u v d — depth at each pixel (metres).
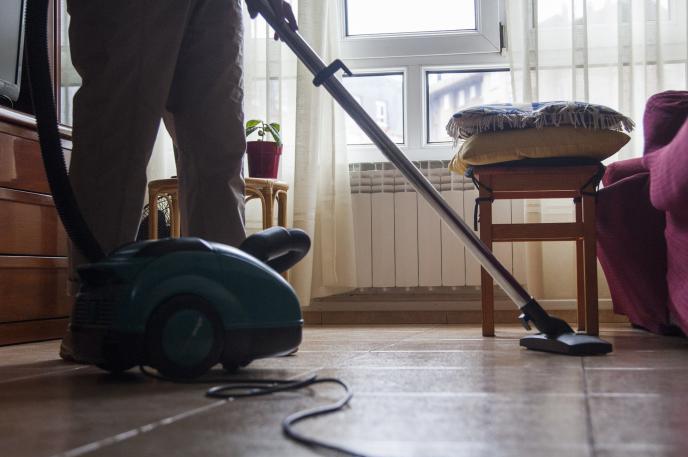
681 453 0.59
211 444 0.63
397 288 3.10
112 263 1.09
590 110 2.02
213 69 1.44
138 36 1.36
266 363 1.33
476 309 3.05
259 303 1.11
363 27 3.32
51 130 1.25
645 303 2.17
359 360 1.38
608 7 2.91
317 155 2.97
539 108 2.10
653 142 1.96
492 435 0.66
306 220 2.92
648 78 2.85
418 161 3.08
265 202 2.53
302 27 2.98
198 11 1.44
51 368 1.35
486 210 2.15
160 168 2.99
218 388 0.95
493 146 2.07
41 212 2.27
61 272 2.36
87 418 0.78
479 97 3.25
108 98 1.37
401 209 3.06
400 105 3.29
